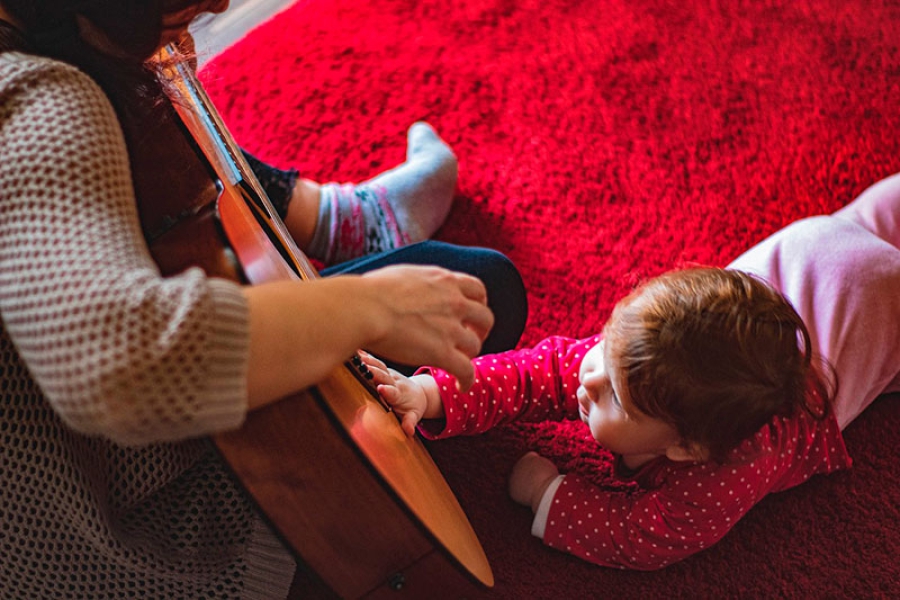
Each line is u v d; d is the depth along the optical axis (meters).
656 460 1.05
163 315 0.45
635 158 1.42
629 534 1.03
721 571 1.09
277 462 0.60
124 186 0.51
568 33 1.55
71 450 0.62
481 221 1.37
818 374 1.06
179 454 0.68
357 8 1.59
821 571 1.09
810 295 1.15
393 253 1.05
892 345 1.13
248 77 1.51
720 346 0.90
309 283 0.54
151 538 0.71
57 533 0.65
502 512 1.13
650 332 0.91
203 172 0.73
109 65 0.62
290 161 1.44
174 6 0.58
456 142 1.45
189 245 0.65
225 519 0.72
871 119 1.44
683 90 1.48
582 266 1.33
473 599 0.72
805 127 1.44
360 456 0.61
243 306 0.48
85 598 0.70
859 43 1.51
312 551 0.64
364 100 1.49
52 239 0.46
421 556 0.66
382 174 1.36
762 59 1.51
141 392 0.45
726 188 1.39
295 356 0.51
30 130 0.48
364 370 0.83
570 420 1.20
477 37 1.55
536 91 1.49
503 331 1.09
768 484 1.06
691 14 1.56
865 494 1.14
